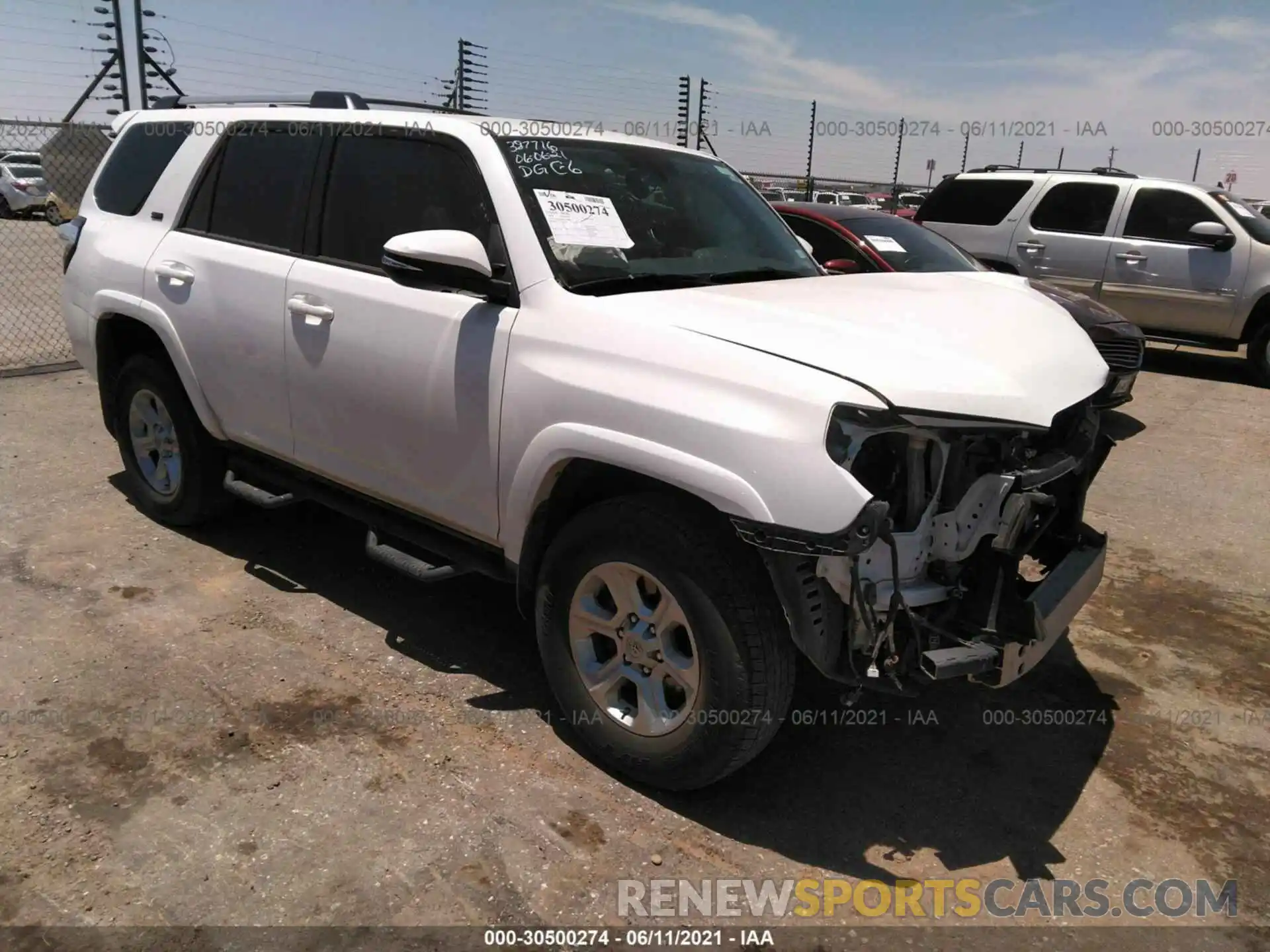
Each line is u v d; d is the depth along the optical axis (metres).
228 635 3.70
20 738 2.99
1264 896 2.59
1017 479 2.53
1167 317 9.99
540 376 2.84
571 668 2.96
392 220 3.41
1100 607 4.39
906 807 2.91
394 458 3.38
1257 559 5.00
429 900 2.43
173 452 4.57
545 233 3.04
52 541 4.49
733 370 2.49
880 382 2.42
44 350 8.70
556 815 2.77
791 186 21.30
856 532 2.29
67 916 2.32
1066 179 10.45
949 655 2.52
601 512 2.75
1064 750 3.25
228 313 3.88
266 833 2.63
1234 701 3.61
